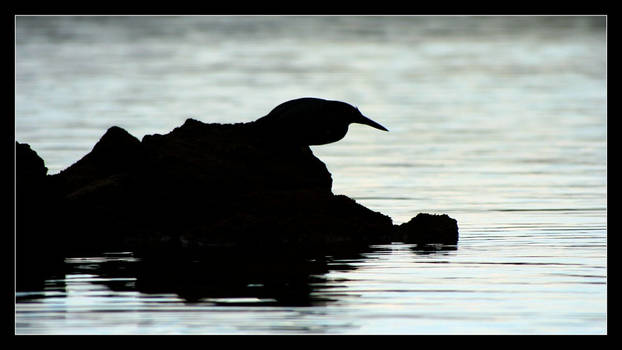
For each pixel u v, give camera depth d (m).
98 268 14.22
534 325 11.34
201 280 13.36
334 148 28.98
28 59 54.72
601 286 12.98
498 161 26.45
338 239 16.22
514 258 14.80
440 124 34.72
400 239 16.48
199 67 52.72
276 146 17.30
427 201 20.53
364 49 61.50
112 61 54.81
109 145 17.39
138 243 16.28
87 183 17.11
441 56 58.06
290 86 45.59
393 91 44.44
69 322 11.44
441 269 14.04
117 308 11.97
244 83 46.50
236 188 16.58
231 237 16.08
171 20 74.81
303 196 16.53
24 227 16.22
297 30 70.62
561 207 19.67
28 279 13.47
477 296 12.48
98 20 73.88
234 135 17.30
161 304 12.12
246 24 73.38
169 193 16.47
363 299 12.34
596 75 49.09
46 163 24.94
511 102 40.69
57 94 41.59
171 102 39.72
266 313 11.73
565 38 65.38
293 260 14.69
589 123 34.47
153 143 17.20
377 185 22.62
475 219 18.50
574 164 25.86
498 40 65.31
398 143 30.09
